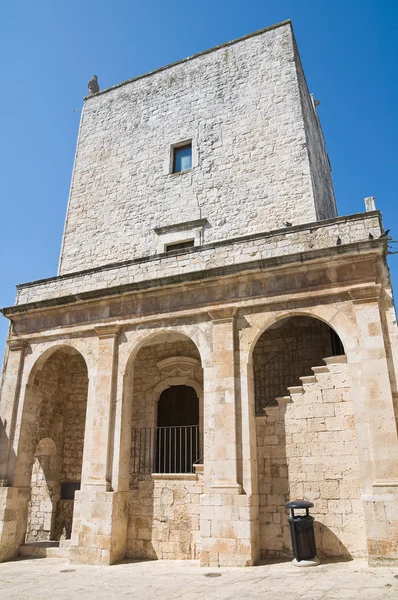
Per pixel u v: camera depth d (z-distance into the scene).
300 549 9.72
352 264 11.23
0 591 8.95
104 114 20.69
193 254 13.52
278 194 15.61
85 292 14.13
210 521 10.59
